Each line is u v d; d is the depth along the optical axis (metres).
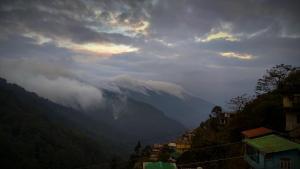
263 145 34.47
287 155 32.06
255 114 51.94
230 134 55.09
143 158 104.44
